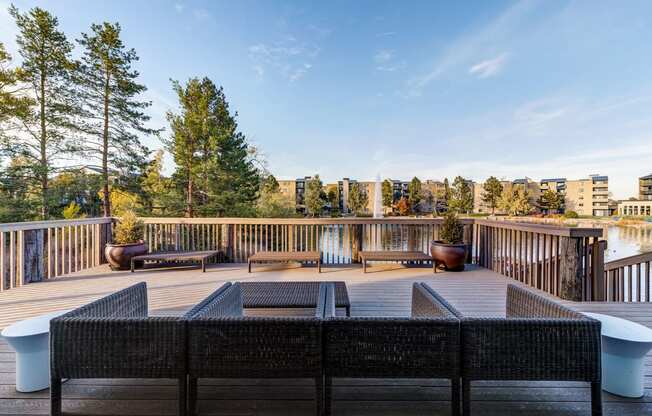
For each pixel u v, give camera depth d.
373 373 1.36
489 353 1.35
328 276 4.52
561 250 3.45
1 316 2.91
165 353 1.37
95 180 10.73
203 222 5.62
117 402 1.58
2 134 10.16
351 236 5.66
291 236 5.70
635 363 1.63
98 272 4.82
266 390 1.70
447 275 4.58
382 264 5.48
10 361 1.99
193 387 1.39
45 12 9.86
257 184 14.27
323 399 1.37
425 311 1.86
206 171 11.64
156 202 11.98
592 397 1.38
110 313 1.73
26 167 10.16
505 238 4.62
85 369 1.37
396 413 1.50
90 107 10.73
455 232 4.93
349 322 1.37
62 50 10.23
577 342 1.35
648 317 2.87
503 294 3.53
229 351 1.36
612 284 3.87
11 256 3.99
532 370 1.34
